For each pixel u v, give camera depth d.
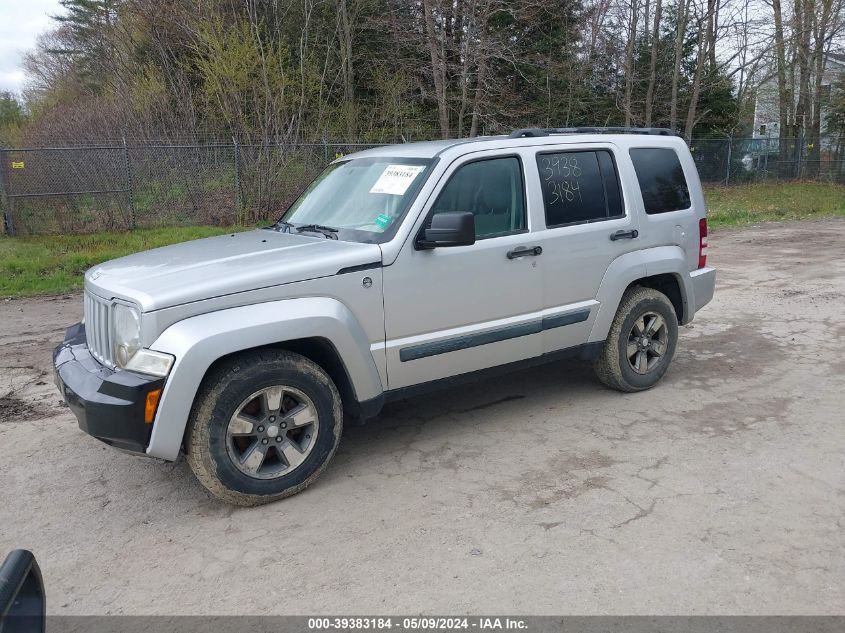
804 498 3.84
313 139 19.69
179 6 20.81
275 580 3.22
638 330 5.49
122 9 24.53
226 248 4.42
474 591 3.09
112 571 3.33
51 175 14.84
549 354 5.02
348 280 4.00
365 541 3.52
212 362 3.57
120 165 15.36
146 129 20.38
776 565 3.23
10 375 6.30
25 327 8.05
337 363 4.06
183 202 16.11
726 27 26.81
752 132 39.22
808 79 32.03
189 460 3.76
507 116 25.28
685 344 6.98
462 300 4.47
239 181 16.33
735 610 2.93
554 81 27.08
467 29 22.42
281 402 3.90
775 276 10.41
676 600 3.00
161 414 3.50
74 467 4.45
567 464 4.33
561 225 4.95
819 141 30.73
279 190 16.72
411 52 24.64
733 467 4.23
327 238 4.48
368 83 24.94
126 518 3.81
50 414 5.36
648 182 5.54
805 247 13.38
